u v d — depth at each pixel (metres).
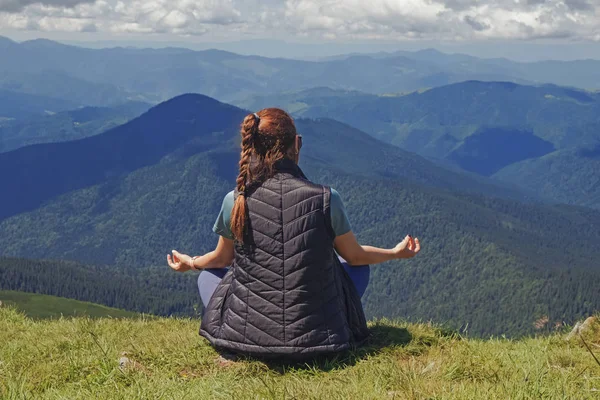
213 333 3.12
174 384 2.82
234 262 3.10
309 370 2.95
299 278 2.96
